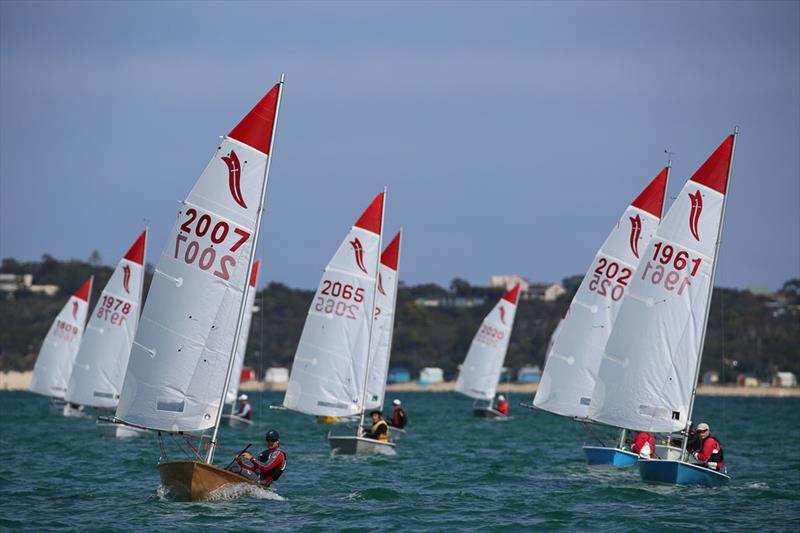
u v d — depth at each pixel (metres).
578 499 98.00
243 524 81.38
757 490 105.12
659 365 107.50
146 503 90.88
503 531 81.38
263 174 89.69
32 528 78.94
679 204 107.56
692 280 106.44
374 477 115.25
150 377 90.00
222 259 89.69
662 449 126.00
